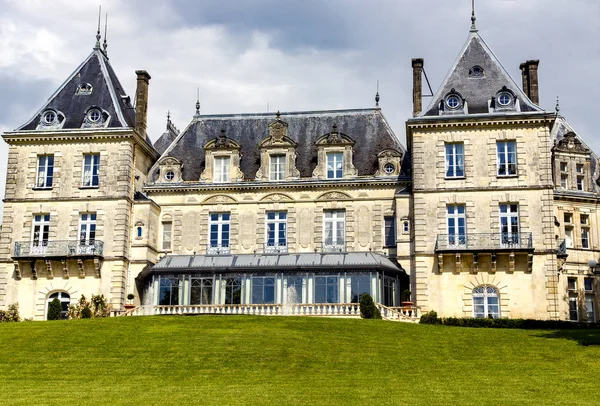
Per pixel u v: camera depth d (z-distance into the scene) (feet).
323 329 120.37
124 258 163.02
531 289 151.94
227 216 172.55
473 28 172.96
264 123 183.42
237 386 89.25
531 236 153.28
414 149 160.56
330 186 168.45
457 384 89.51
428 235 156.46
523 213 155.02
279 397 83.35
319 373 95.66
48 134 168.35
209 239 171.01
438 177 158.71
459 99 162.30
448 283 154.10
